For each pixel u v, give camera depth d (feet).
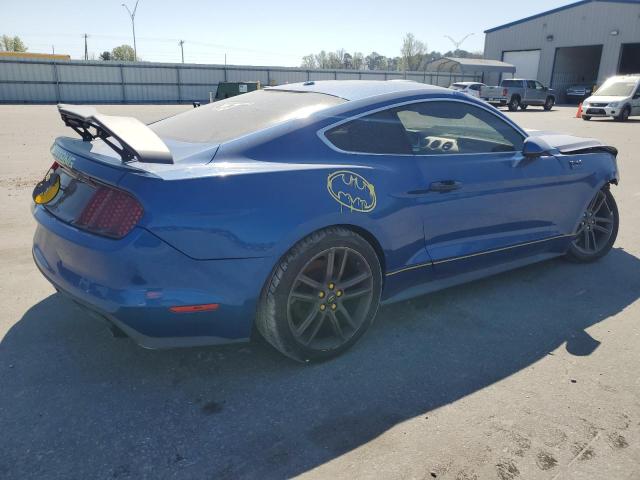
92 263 7.54
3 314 10.56
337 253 8.77
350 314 9.49
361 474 6.64
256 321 8.69
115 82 126.00
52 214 8.63
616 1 123.34
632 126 61.98
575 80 146.30
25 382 8.38
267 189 7.93
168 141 9.14
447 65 162.81
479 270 11.66
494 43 155.02
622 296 12.39
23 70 115.96
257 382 8.58
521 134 12.29
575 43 133.28
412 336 10.25
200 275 7.54
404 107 10.08
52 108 92.73
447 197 10.35
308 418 7.72
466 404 8.12
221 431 7.41
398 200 9.46
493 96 99.04
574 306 11.77
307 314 8.78
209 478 6.54
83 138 9.92
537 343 10.07
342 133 9.17
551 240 13.01
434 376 8.87
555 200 12.74
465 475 6.65
